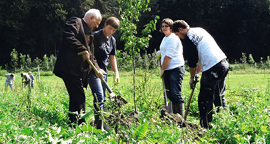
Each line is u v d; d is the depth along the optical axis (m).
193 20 55.59
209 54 5.54
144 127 3.89
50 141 3.27
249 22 55.72
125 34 6.99
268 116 5.18
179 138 3.96
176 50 6.25
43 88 10.59
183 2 55.00
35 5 54.06
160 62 6.77
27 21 55.06
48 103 6.85
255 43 57.25
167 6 55.16
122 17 7.07
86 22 5.31
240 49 56.66
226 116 4.66
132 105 6.02
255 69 29.08
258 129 4.38
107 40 6.07
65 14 55.06
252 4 55.72
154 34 55.38
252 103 6.50
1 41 54.47
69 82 5.12
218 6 56.69
